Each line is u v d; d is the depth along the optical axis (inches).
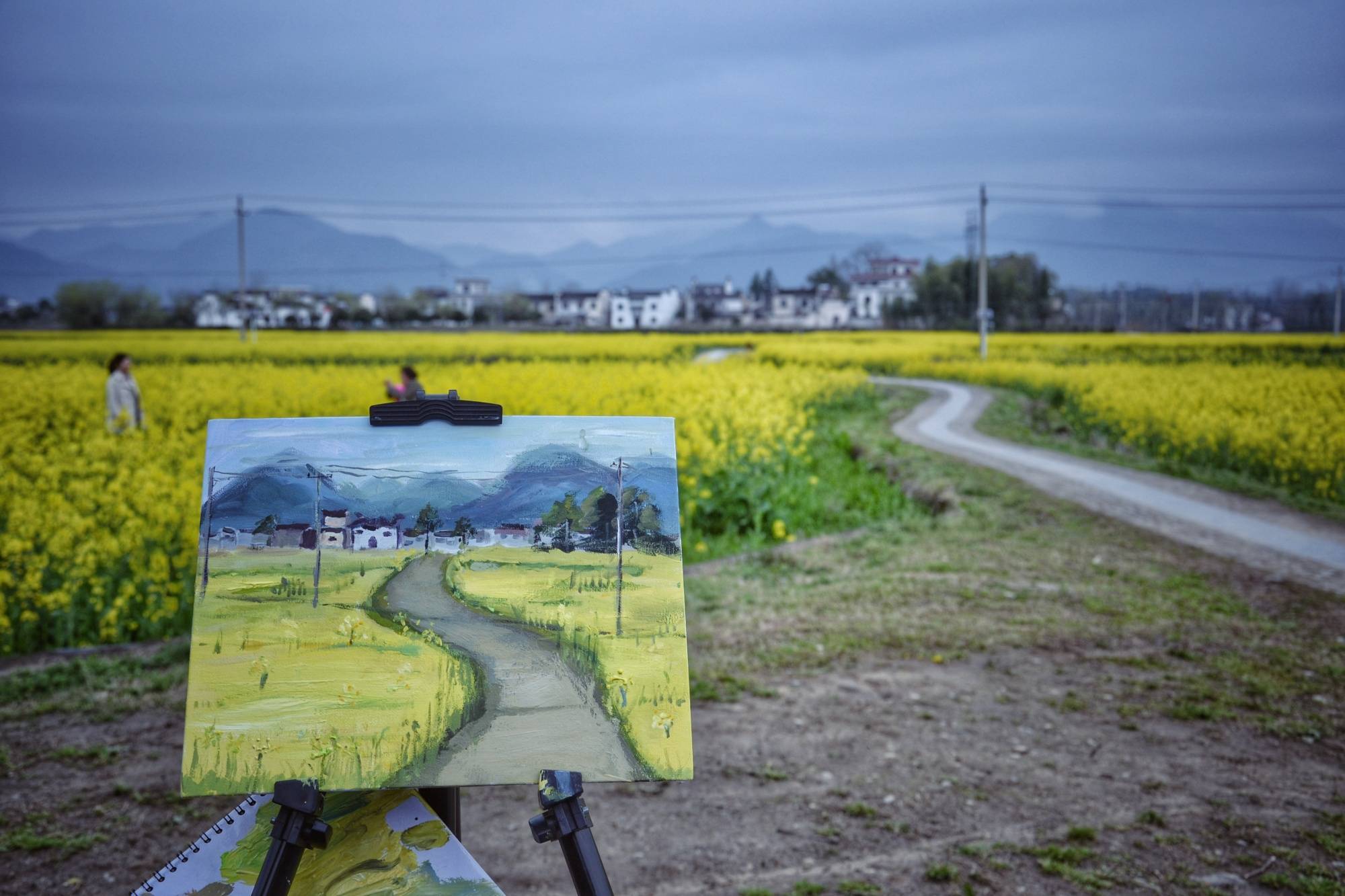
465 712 61.9
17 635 214.7
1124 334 2642.7
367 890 59.4
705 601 250.7
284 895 56.5
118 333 2576.3
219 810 141.5
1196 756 157.4
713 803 144.2
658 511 68.8
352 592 63.9
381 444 69.2
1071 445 628.4
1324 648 213.0
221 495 65.9
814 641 218.5
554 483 68.9
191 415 633.6
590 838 60.1
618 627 65.0
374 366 1376.7
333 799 63.1
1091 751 159.9
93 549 233.5
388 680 62.2
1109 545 319.3
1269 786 146.2
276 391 756.0
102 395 682.2
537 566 66.1
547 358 1568.7
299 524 65.3
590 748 62.0
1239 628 228.2
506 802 150.5
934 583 268.1
